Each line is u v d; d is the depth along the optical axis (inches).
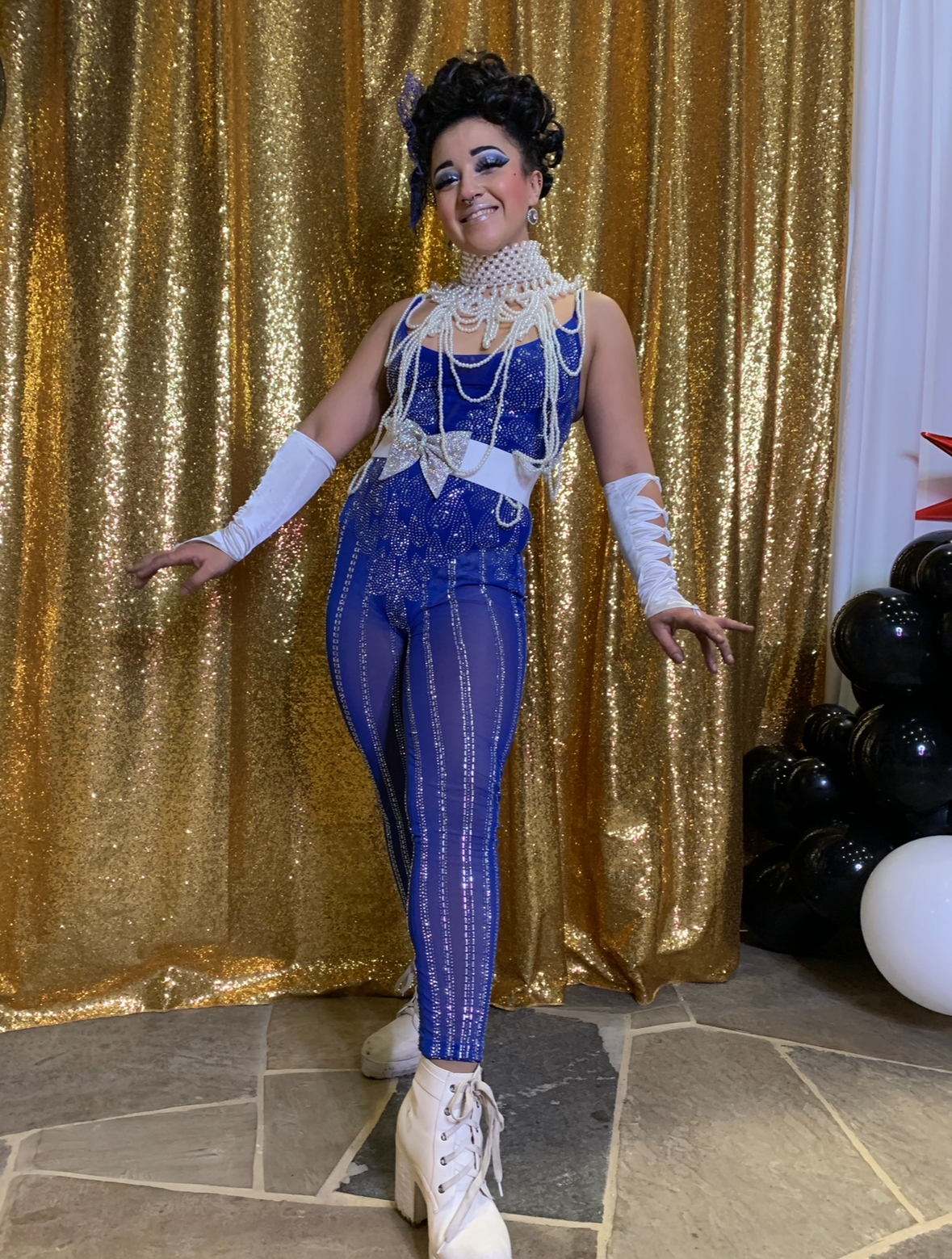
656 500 60.4
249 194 74.2
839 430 90.7
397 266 77.8
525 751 78.3
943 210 92.4
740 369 84.7
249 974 80.7
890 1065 70.5
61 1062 71.1
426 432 60.4
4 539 72.7
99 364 73.7
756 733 96.1
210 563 61.7
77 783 76.3
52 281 73.5
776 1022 76.7
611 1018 77.1
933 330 93.4
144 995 78.6
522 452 60.4
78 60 71.6
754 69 87.7
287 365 76.0
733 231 81.2
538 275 61.6
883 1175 58.7
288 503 63.6
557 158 63.4
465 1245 50.2
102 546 75.0
